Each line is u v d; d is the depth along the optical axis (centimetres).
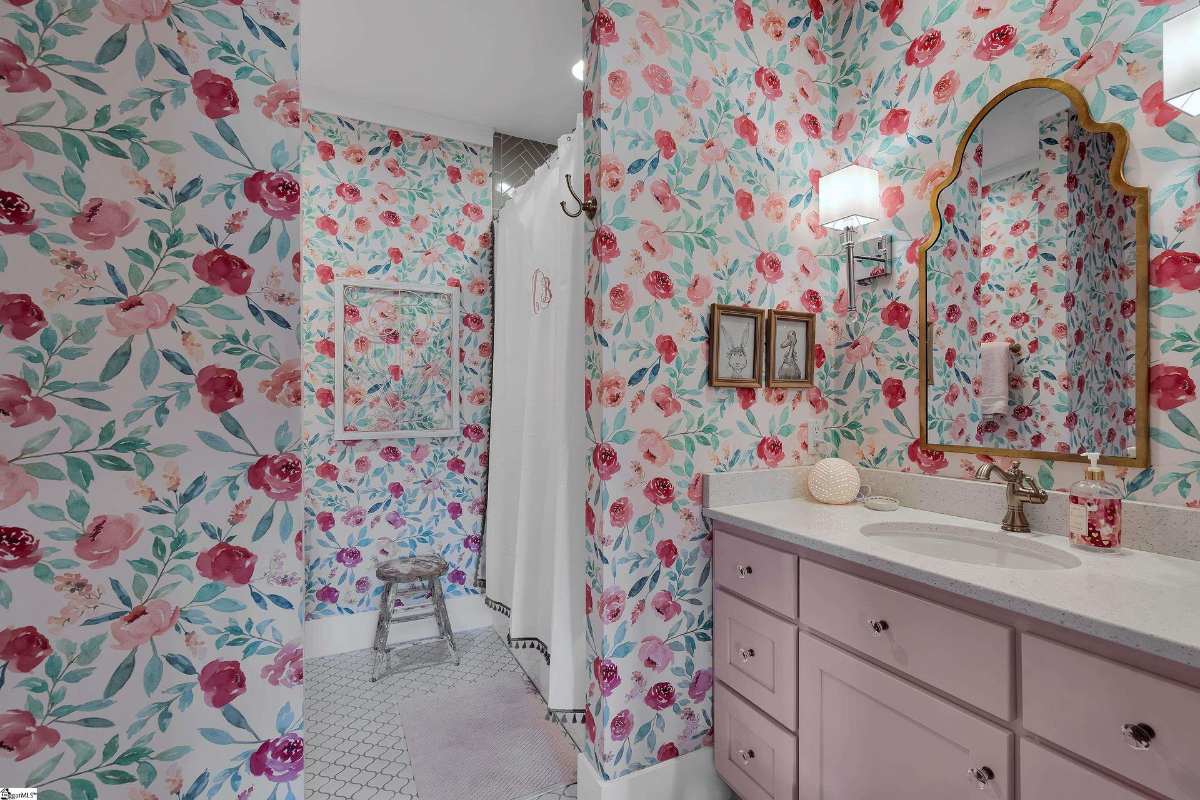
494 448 262
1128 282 115
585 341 159
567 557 174
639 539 151
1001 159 139
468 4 195
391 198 270
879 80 170
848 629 118
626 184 149
